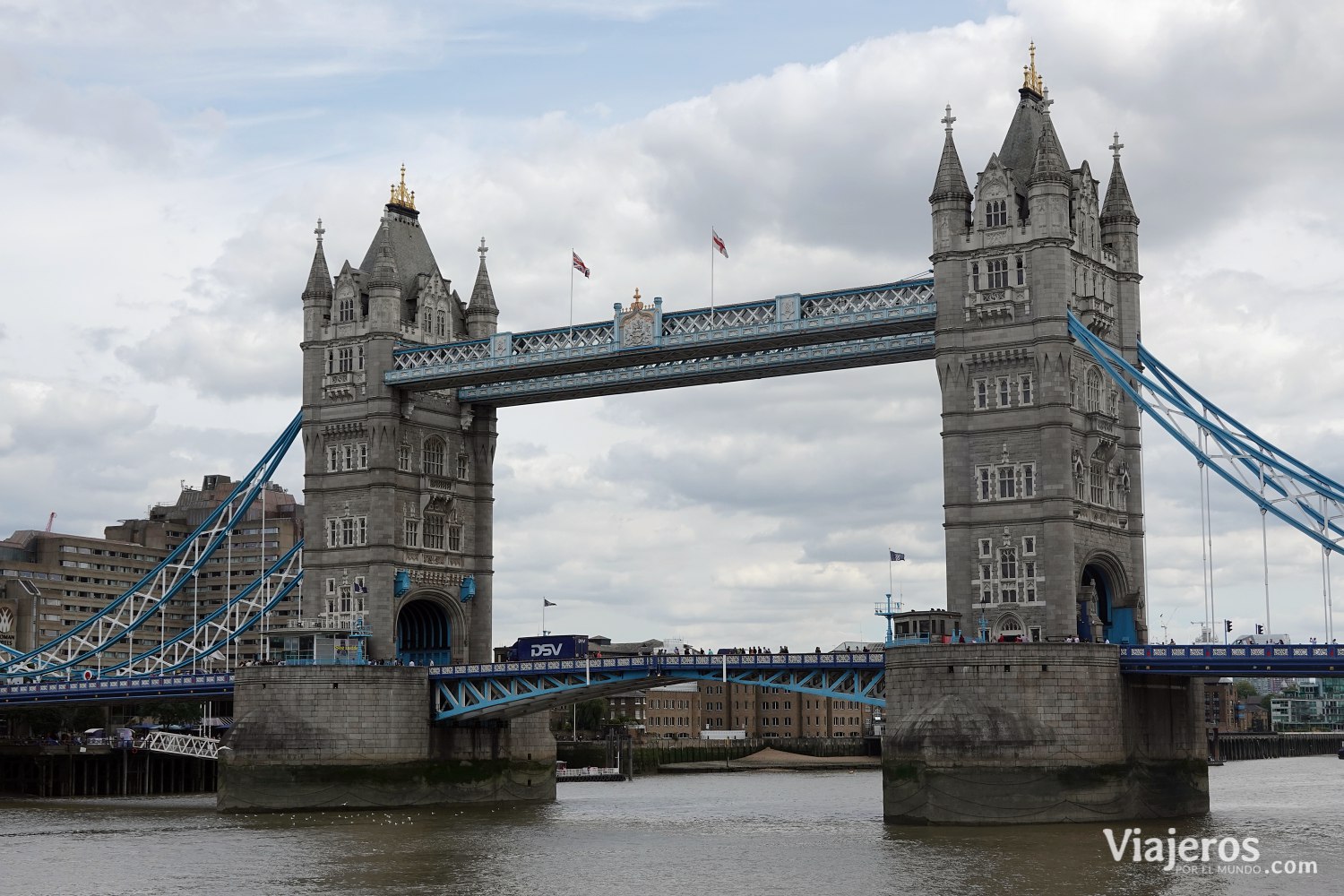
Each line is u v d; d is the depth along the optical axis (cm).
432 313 16612
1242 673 12012
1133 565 13650
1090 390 13312
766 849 11219
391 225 16675
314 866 10656
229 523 17450
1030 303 12962
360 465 16038
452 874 10206
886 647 12500
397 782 15062
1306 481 12094
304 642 15362
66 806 16962
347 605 15912
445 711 15288
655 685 14650
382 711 15050
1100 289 13525
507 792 16125
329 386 16238
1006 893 9031
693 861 10681
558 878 10000
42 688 18038
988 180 13262
